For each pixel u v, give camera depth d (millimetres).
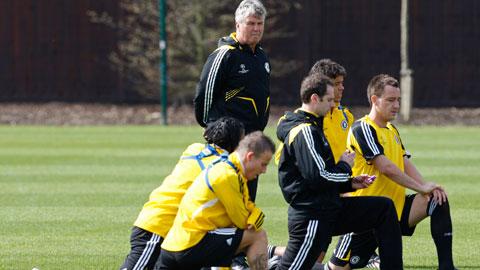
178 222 26031
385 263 27422
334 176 26391
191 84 96250
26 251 34750
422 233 38438
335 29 98750
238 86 31875
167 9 95312
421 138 73438
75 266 32375
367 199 27484
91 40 100000
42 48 100250
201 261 25734
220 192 25281
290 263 27188
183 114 93250
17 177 53250
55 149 66188
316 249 27031
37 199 46000
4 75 100375
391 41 98438
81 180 52062
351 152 28281
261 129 32625
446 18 97625
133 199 45906
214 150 27344
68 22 100000
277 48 98625
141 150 65438
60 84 100562
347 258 29734
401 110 89125
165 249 26062
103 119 90500
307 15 98438
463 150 65188
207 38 95188
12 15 99750
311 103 27125
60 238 37031
